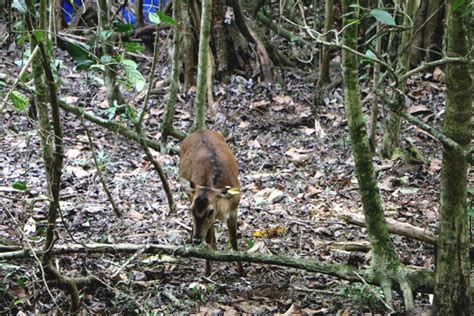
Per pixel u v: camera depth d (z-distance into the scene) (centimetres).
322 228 933
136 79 681
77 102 1362
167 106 1177
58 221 918
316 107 1417
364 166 671
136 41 1617
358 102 659
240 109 1414
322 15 1689
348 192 1071
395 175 1136
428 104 1417
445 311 611
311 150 1248
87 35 1562
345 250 864
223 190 805
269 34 1680
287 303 725
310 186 1091
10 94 607
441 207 598
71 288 657
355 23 610
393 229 764
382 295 709
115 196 1027
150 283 752
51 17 909
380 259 682
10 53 1407
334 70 1535
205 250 707
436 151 1241
